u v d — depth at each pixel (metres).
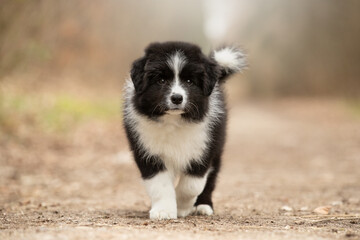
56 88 24.11
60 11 24.09
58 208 7.56
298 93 50.69
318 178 11.38
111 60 32.03
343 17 40.31
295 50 50.22
